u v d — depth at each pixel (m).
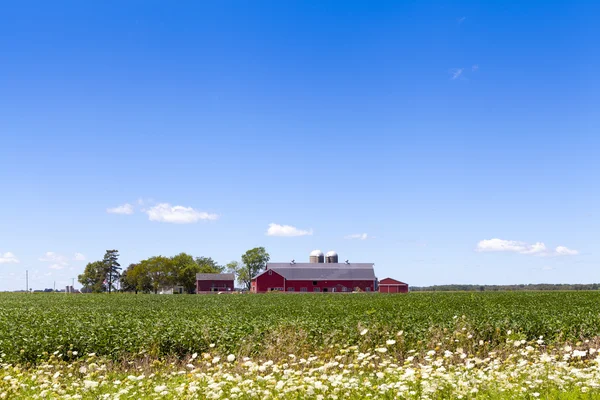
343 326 22.94
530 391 11.27
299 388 11.27
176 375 15.46
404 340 19.95
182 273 152.25
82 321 26.41
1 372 16.02
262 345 19.67
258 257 168.88
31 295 82.75
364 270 119.44
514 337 19.61
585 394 10.77
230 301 52.62
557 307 33.78
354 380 11.93
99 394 12.48
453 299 47.41
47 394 12.20
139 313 33.62
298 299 54.59
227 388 11.90
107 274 163.12
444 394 11.21
